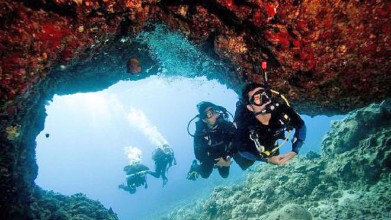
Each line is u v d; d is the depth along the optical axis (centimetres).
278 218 701
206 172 460
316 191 809
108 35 346
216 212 1013
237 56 347
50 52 303
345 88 344
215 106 434
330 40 289
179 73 545
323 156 980
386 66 318
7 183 354
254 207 877
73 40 316
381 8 275
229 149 425
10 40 273
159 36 412
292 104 389
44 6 289
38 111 412
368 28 286
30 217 416
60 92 517
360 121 855
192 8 334
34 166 441
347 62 309
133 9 317
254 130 324
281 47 299
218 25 333
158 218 1834
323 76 321
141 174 1000
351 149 854
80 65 441
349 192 759
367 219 617
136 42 438
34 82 306
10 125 320
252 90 317
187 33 371
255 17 288
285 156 315
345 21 278
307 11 268
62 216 554
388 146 716
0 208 354
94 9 300
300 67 313
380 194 673
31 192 440
